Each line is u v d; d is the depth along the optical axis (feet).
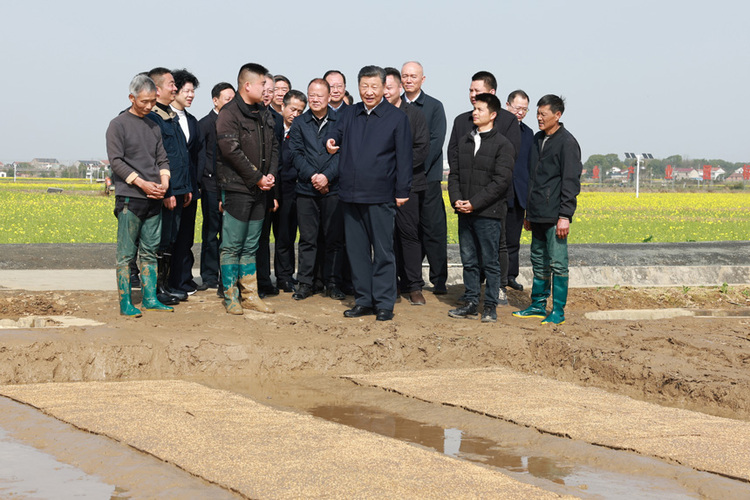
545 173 23.43
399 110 22.59
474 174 23.04
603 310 28.37
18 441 12.81
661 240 62.54
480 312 25.38
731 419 15.53
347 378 18.90
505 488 10.96
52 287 27.89
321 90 24.13
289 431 13.60
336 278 26.04
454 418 15.38
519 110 28.09
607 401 16.72
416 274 25.80
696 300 31.60
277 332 21.03
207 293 26.61
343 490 10.66
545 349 21.15
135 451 12.38
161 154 21.94
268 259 26.03
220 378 18.81
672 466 12.47
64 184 258.37
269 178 22.40
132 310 21.77
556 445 13.53
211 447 12.50
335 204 25.16
